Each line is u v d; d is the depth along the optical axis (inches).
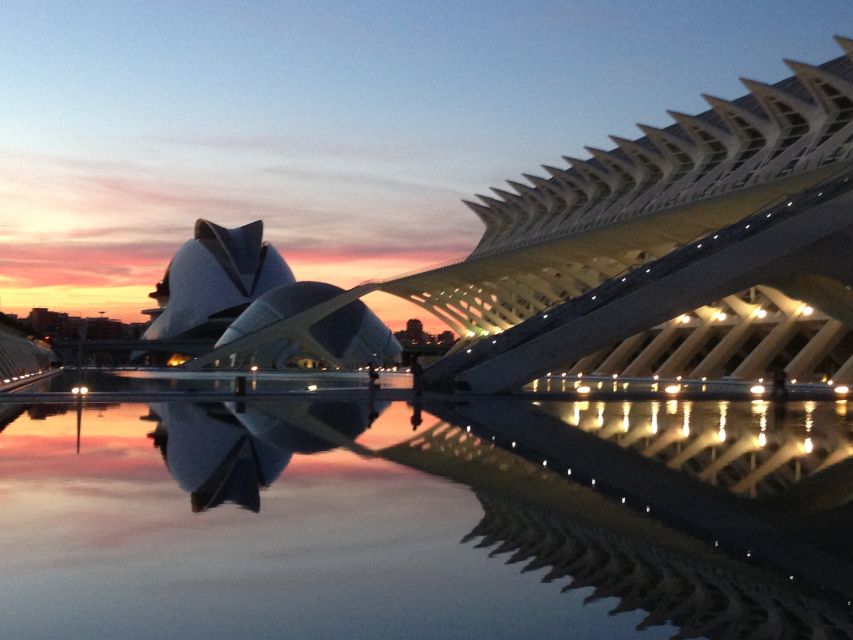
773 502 389.7
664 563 275.1
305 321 3309.5
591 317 1211.9
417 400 1137.4
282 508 364.5
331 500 385.4
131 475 460.4
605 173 3002.0
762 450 590.2
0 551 286.8
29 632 206.2
